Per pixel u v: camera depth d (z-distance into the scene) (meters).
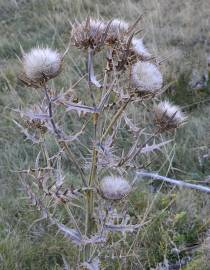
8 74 1.59
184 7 2.03
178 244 0.91
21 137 1.29
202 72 1.52
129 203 0.99
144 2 2.01
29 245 0.92
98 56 1.56
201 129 1.27
